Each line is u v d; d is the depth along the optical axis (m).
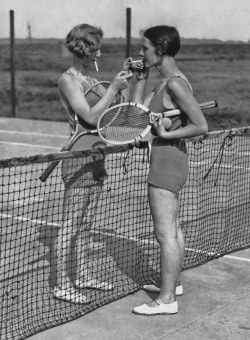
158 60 4.58
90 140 4.95
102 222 7.21
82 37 4.88
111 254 6.12
